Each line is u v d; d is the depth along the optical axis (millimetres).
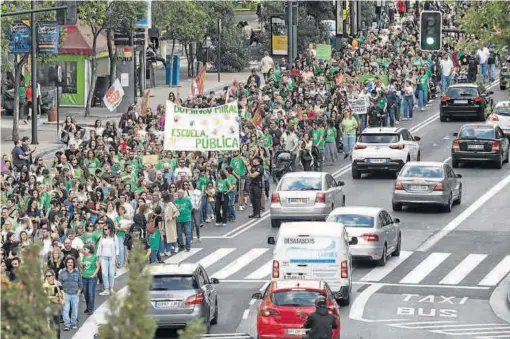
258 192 82062
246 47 165625
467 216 82188
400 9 195500
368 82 118938
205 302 53375
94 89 130625
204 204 80812
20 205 68875
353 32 162125
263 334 49656
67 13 70688
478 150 97375
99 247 61562
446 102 118625
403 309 59375
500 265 68938
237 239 76250
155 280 52969
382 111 110062
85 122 116562
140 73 136125
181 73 163250
